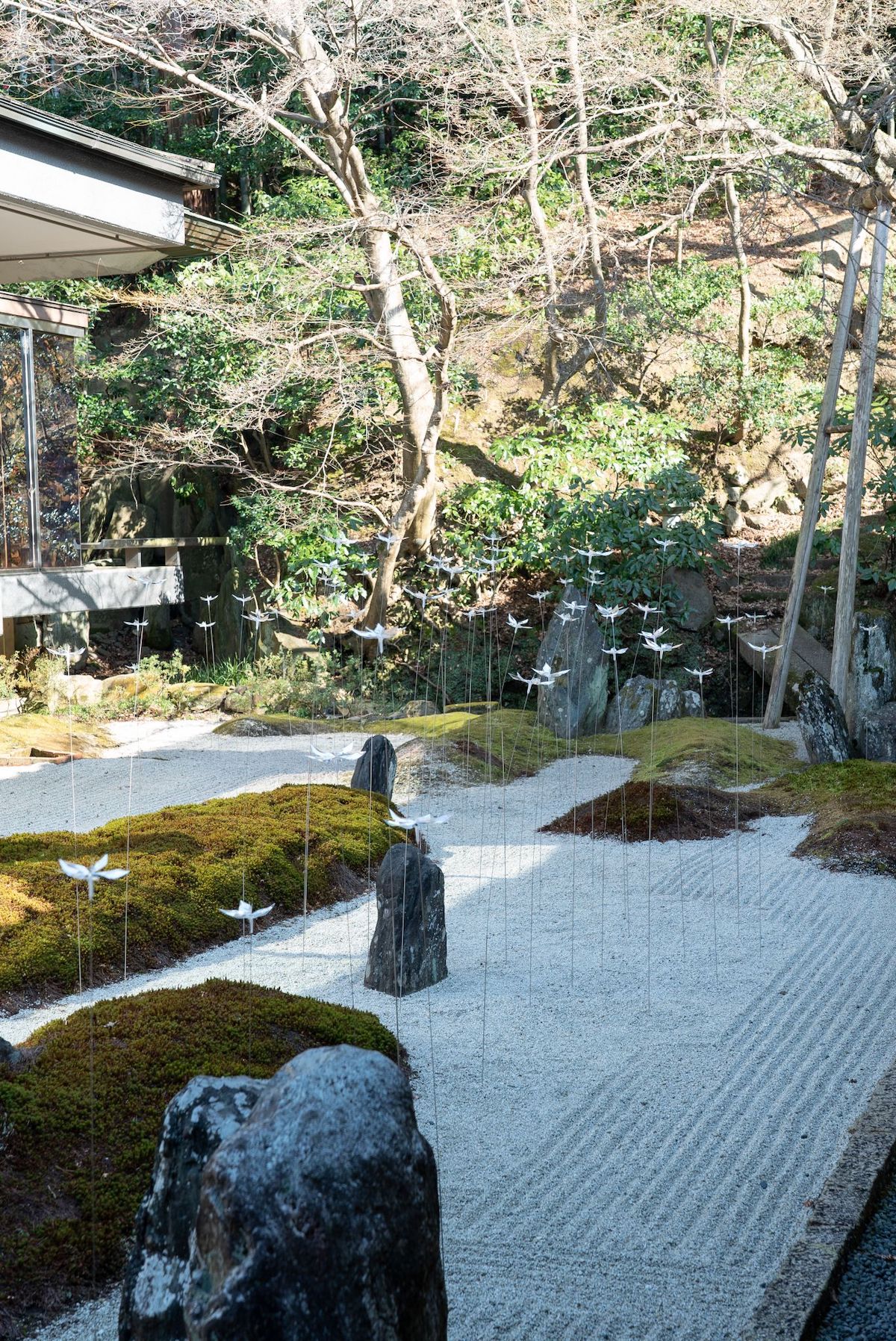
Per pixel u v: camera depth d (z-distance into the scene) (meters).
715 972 5.10
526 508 14.23
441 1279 2.01
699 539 13.41
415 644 14.67
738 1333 2.63
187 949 5.39
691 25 16.39
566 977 5.05
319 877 6.37
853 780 8.48
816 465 11.22
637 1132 3.60
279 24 12.08
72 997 4.76
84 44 12.92
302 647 14.67
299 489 14.12
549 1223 3.08
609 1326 2.66
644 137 12.13
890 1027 4.45
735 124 11.78
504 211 15.32
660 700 11.70
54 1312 2.72
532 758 10.25
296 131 17.03
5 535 12.59
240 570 15.88
